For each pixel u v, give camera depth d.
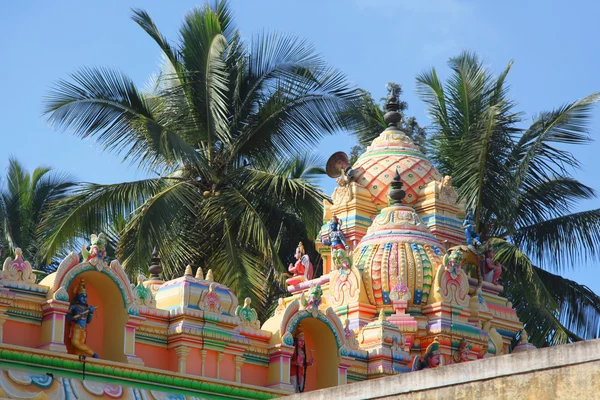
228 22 31.81
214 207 29.23
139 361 18.83
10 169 37.38
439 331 23.72
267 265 29.61
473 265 27.92
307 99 30.75
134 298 19.28
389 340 22.81
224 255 28.86
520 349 26.45
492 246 32.50
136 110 29.52
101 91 29.25
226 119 30.05
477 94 34.00
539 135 33.41
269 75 31.00
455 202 27.97
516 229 34.38
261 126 30.66
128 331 18.94
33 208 36.62
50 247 28.48
